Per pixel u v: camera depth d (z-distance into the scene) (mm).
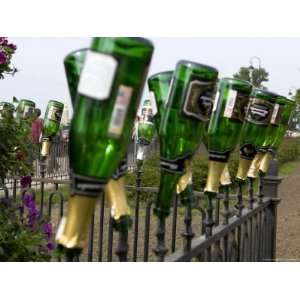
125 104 871
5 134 2777
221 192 2863
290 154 22234
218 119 1514
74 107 900
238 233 2361
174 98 1209
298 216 9102
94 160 888
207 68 1185
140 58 864
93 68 860
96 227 5961
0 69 2875
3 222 2604
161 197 1332
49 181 3797
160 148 1279
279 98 1951
